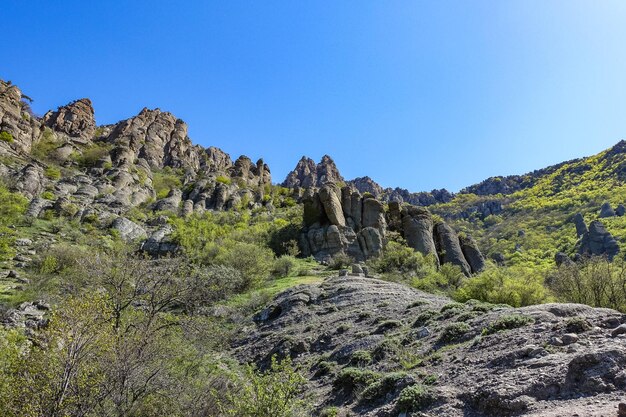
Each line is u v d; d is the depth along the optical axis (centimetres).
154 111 11712
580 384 677
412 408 816
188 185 8406
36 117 8694
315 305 2284
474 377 851
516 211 13600
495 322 1088
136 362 955
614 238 7794
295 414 851
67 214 4753
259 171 11612
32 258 3066
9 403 771
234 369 1570
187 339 1405
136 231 4866
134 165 8331
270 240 4903
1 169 5344
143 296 1497
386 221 5212
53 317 934
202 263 3656
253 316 2388
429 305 1716
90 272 1552
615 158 14188
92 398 828
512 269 3130
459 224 13875
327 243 4506
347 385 1112
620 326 812
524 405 678
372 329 1577
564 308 1070
